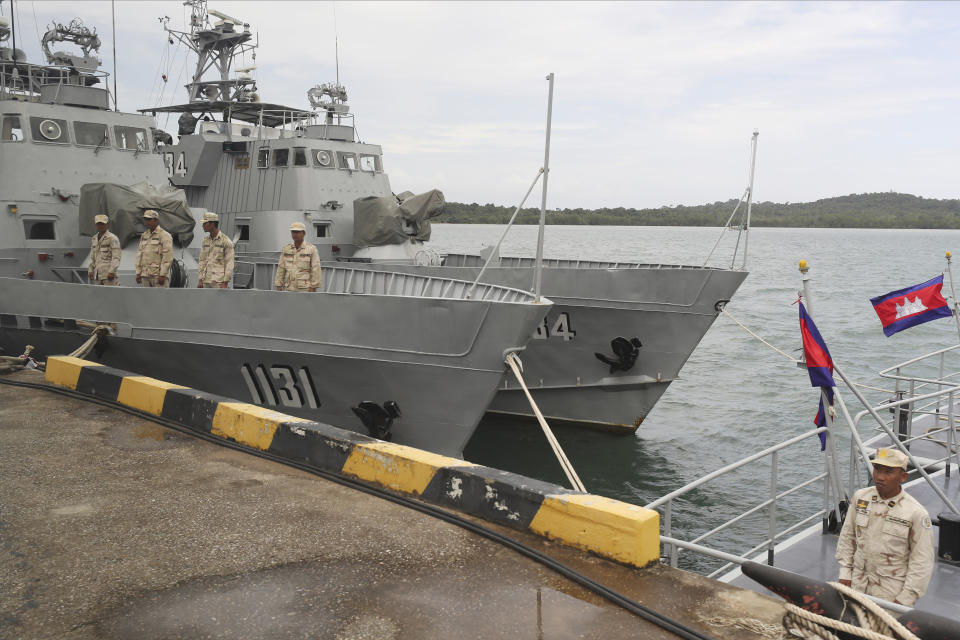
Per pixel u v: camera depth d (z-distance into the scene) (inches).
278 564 165.2
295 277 417.7
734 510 454.9
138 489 209.2
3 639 135.5
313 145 661.9
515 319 346.6
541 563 164.9
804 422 640.4
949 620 122.6
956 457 361.1
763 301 1565.0
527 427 629.0
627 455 560.4
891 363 914.1
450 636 136.6
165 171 550.9
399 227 658.8
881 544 192.5
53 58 617.6
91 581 157.4
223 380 418.9
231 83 713.0
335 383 390.0
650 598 149.3
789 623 133.3
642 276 556.4
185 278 465.1
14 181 480.4
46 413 287.4
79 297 438.3
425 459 202.2
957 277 2149.4
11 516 190.4
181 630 139.0
